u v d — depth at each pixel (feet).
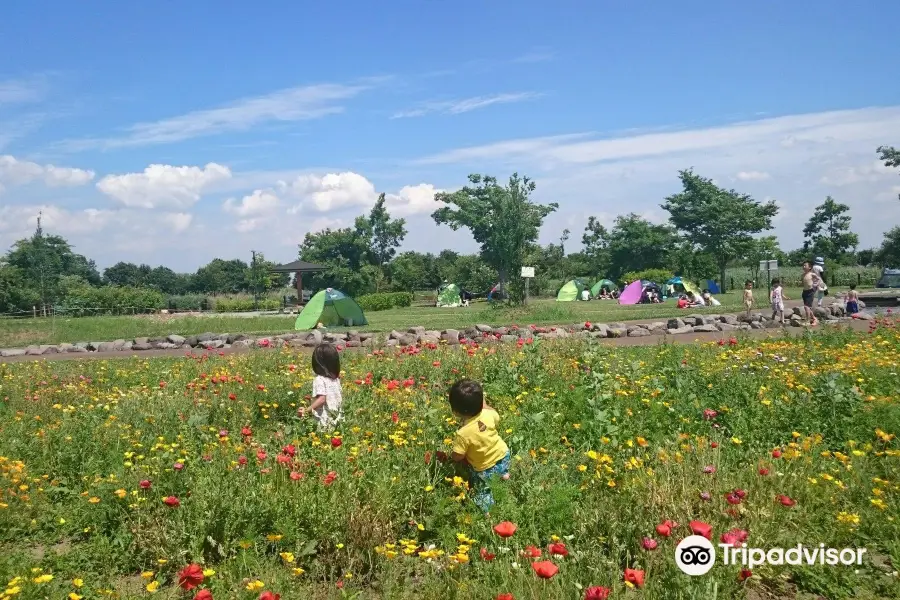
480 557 12.17
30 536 15.14
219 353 52.54
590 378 22.52
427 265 268.41
